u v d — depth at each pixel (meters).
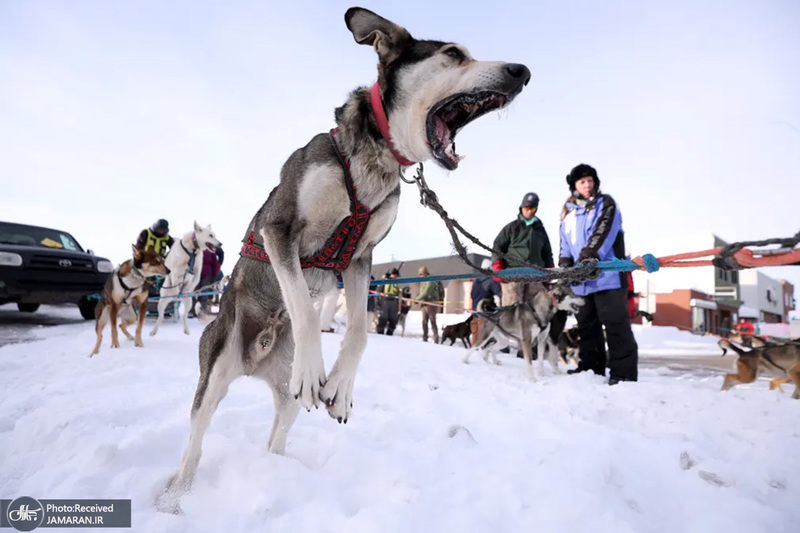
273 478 1.87
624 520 1.60
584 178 5.01
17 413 3.12
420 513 1.64
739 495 1.87
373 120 2.05
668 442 2.56
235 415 2.88
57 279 8.81
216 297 10.13
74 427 2.64
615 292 4.66
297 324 1.86
